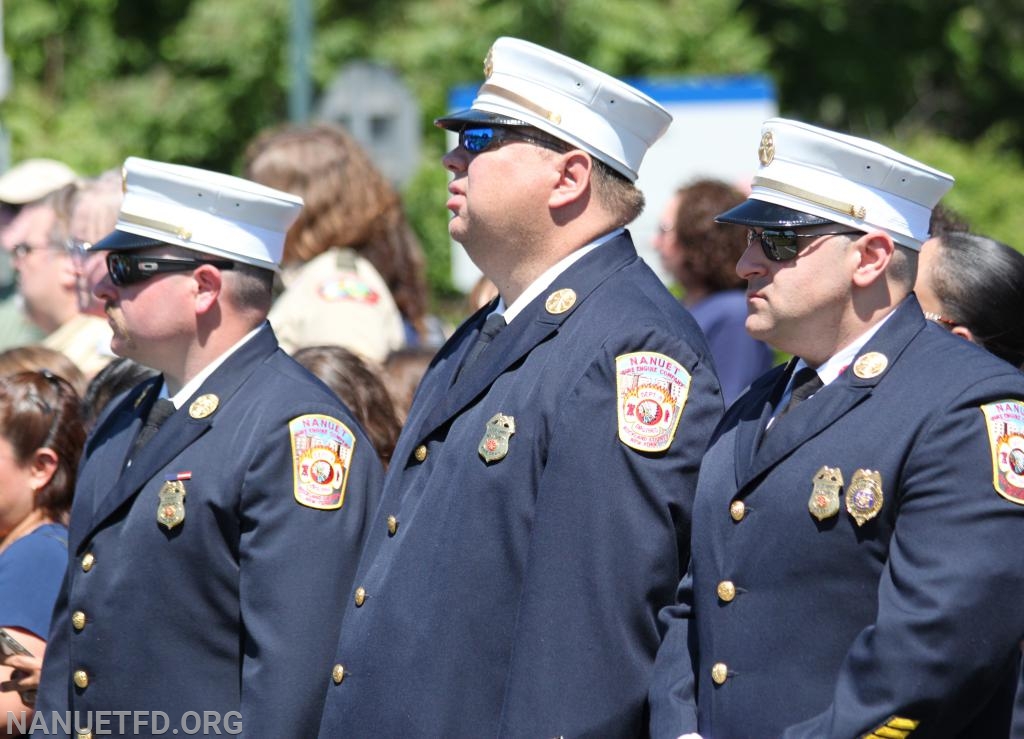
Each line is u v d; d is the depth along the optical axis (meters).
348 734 6.89
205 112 39.44
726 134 21.64
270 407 7.56
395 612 6.91
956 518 5.84
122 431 8.02
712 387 6.93
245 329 7.93
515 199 7.23
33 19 38.44
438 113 38.41
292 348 11.02
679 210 13.91
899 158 6.37
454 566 6.81
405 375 10.15
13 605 8.54
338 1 40.66
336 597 7.38
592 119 7.29
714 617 6.34
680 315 7.18
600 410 6.72
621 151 7.37
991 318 7.63
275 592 7.27
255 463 7.40
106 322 11.25
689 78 39.66
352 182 11.58
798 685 6.08
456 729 6.70
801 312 6.40
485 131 7.31
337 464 7.54
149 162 7.86
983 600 5.75
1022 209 38.91
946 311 7.65
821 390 6.33
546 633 6.59
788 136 6.46
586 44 39.78
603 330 6.91
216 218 7.84
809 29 45.94
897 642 5.76
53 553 8.73
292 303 11.11
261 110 40.06
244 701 7.24
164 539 7.41
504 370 7.04
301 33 27.06
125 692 7.40
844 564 6.06
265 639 7.23
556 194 7.25
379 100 22.56
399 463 7.36
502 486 6.79
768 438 6.38
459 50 39.91
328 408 7.67
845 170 6.38
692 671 6.50
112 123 38.94
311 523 7.39
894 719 5.74
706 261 13.68
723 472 6.50
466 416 7.06
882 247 6.37
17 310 13.72
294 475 7.43
